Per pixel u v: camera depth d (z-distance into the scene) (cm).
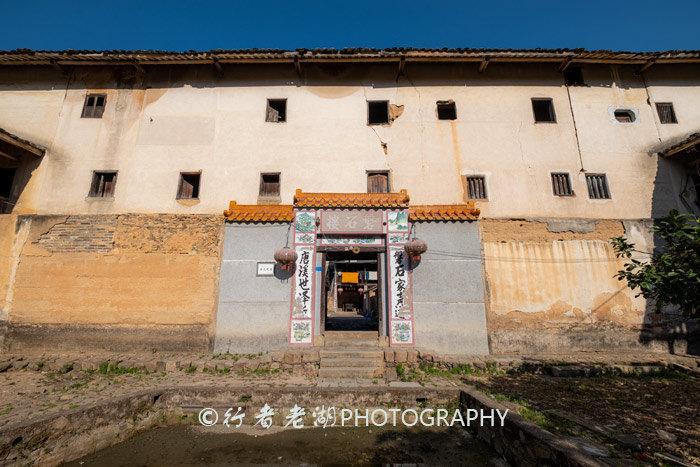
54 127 1217
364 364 852
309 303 965
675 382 771
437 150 1212
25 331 1012
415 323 957
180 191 1169
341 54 1214
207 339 986
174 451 547
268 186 1196
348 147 1219
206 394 673
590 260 1084
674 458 400
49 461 482
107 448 554
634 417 552
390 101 1267
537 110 1286
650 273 473
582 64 1284
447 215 1024
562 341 1017
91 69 1282
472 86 1280
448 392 686
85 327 1011
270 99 1272
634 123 1245
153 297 1027
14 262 1064
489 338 1000
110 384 739
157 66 1281
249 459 521
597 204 1152
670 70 1301
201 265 1051
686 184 1177
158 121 1234
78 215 1109
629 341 1025
